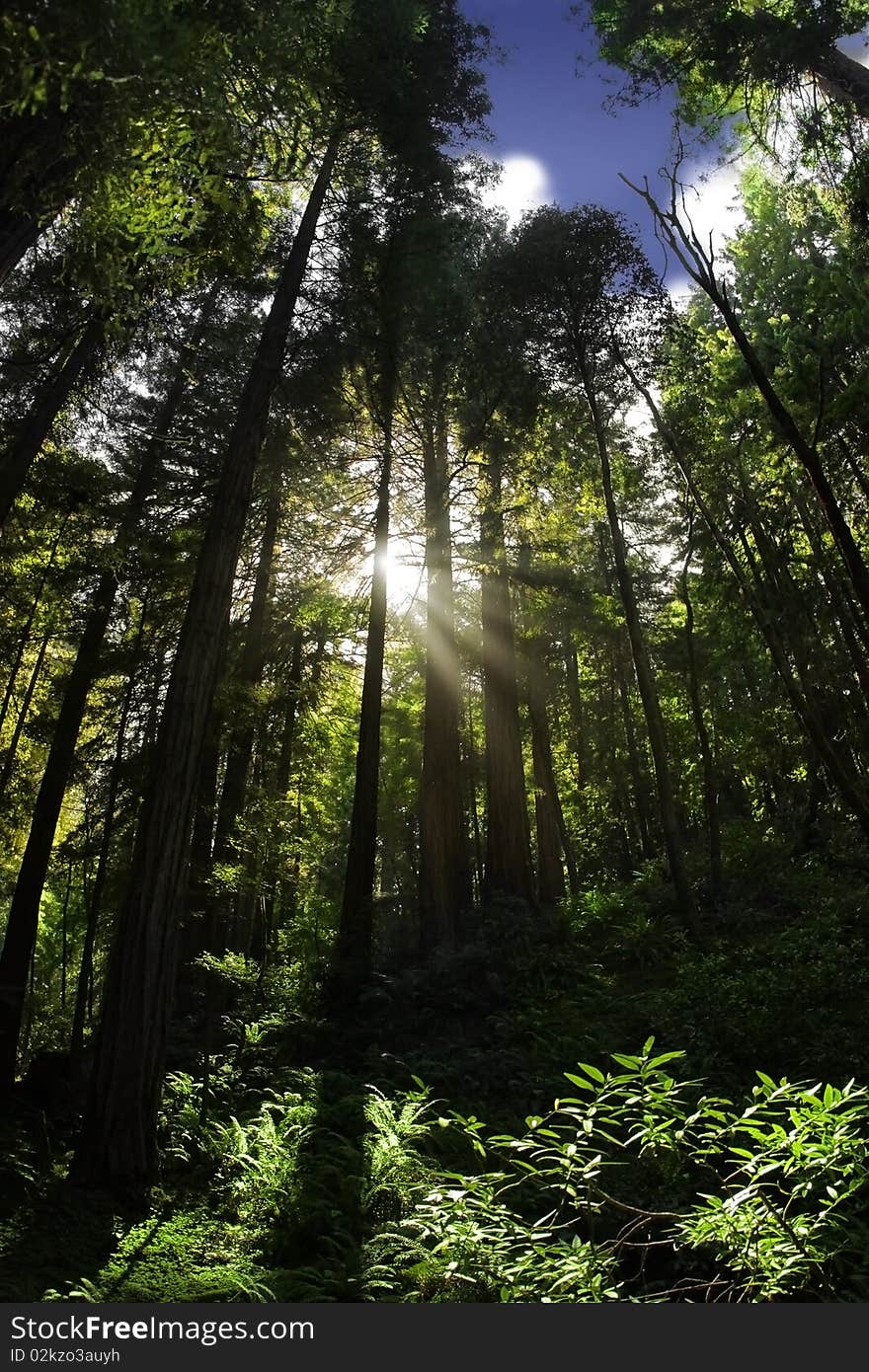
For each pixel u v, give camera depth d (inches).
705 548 711.1
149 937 332.2
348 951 573.6
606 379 692.7
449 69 476.1
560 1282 169.9
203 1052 511.8
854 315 390.0
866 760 668.1
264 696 641.0
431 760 702.5
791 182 500.4
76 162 184.2
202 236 284.8
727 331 523.5
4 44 148.2
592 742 1274.6
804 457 328.5
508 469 687.1
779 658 491.5
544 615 765.3
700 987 464.4
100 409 590.9
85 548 569.6
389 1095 412.8
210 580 379.6
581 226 630.5
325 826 1041.5
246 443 404.2
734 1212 166.2
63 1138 397.1
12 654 615.2
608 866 1286.9
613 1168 276.4
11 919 512.7
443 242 550.6
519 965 570.9
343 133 394.0
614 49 473.1
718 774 1064.2
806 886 657.0
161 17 161.0
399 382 591.5
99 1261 242.1
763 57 439.5
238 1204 290.7
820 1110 168.7
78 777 605.9
